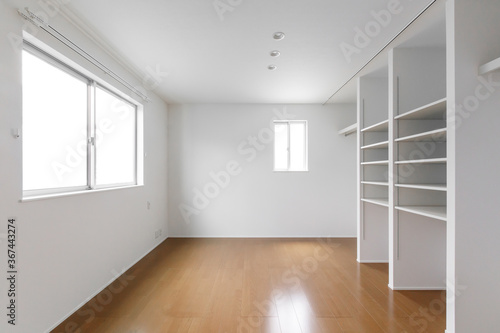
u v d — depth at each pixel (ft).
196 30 8.66
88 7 7.36
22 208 6.29
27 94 7.91
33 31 6.56
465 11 6.88
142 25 8.32
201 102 17.81
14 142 6.07
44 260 6.97
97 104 10.68
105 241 10.07
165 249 15.24
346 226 18.11
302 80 13.48
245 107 18.17
